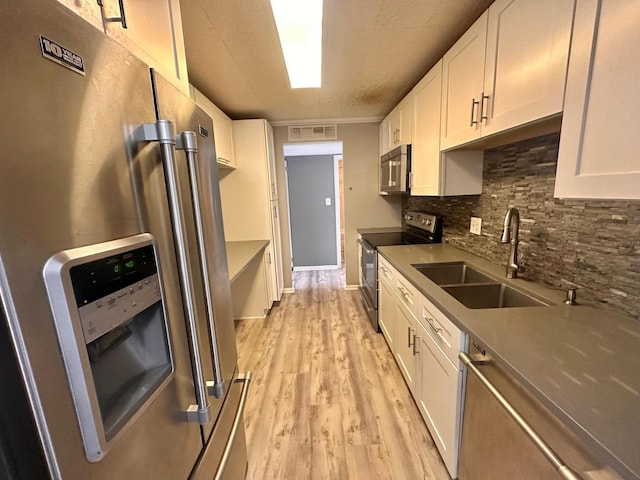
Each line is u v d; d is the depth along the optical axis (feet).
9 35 1.29
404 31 5.41
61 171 1.53
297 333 9.72
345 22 5.09
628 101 2.34
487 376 3.39
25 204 1.34
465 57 5.04
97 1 2.23
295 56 6.30
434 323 4.76
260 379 7.36
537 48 3.37
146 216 2.22
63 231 1.52
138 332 2.22
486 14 4.34
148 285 2.13
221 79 7.34
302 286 14.65
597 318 3.59
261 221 11.00
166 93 2.64
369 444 5.38
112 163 1.90
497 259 6.18
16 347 1.31
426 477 4.73
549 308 3.92
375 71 7.22
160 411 2.27
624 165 2.39
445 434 4.58
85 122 1.69
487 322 3.60
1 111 1.25
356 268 13.47
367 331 9.68
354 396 6.63
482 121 4.56
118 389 2.00
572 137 2.85
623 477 1.81
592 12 2.59
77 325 1.51
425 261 6.77
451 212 8.30
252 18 4.86
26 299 1.34
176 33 3.74
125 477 1.87
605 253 3.76
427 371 5.24
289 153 16.10
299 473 4.89
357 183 12.63
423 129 7.16
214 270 3.65
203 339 3.25
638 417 2.15
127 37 2.64
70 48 1.60
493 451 3.41
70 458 1.50
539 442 2.52
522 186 5.29
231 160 10.11
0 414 1.34
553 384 2.48
